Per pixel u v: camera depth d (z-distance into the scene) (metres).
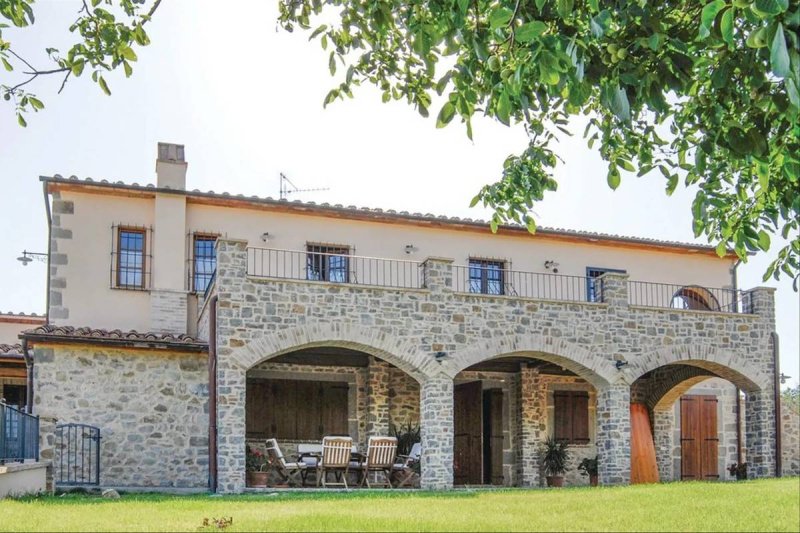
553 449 18.45
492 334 15.70
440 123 6.54
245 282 14.25
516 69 6.05
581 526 7.51
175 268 16.83
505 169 8.91
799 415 19.17
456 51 6.51
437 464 14.85
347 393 17.86
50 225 16.67
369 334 14.86
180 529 7.25
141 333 15.36
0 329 19.73
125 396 14.55
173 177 17.19
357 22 7.87
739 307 18.25
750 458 17.61
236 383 13.88
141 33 8.44
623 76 5.84
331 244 18.02
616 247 20.42
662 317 17.02
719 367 17.55
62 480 13.89
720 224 8.36
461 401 18.27
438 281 15.50
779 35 4.50
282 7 8.65
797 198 6.74
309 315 14.55
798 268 8.26
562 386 19.39
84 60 8.48
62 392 14.23
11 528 7.24
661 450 19.73
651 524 7.66
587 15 6.25
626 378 16.45
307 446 16.31
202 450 14.81
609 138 8.38
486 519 8.00
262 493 13.47
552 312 16.20
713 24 5.52
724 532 7.18
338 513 8.60
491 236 19.34
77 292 16.28
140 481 14.37
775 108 6.00
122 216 16.81
